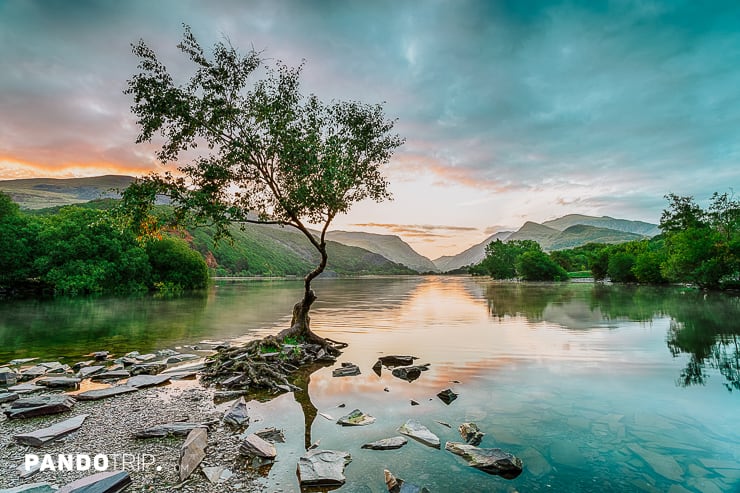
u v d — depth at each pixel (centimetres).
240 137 1558
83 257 4975
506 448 695
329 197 1542
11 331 2031
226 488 554
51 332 2003
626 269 7650
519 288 6781
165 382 1130
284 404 938
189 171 1545
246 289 6556
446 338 1848
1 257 4525
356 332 2045
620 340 1766
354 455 664
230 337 1856
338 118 1723
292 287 7444
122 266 5253
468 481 582
